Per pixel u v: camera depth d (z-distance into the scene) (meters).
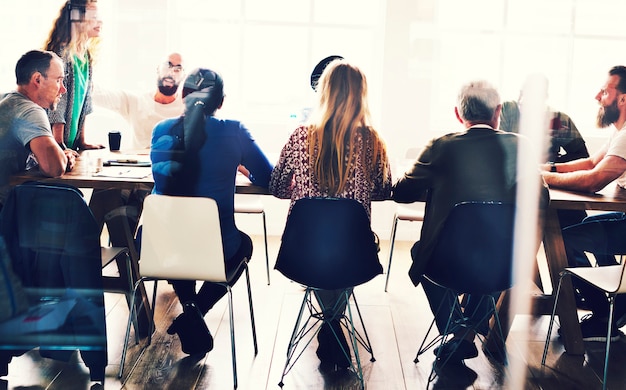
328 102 2.74
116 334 3.20
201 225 2.63
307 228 2.61
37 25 3.65
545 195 2.79
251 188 2.92
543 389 2.80
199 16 4.86
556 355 3.10
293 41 4.86
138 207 3.24
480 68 4.70
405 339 3.26
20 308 2.68
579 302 3.37
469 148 2.77
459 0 4.66
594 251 3.29
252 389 2.72
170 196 2.62
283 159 2.79
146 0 4.69
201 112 2.81
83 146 3.64
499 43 4.60
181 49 4.87
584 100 4.50
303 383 2.78
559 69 4.61
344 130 2.72
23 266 2.66
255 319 3.43
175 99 3.94
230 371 2.88
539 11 4.66
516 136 2.79
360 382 2.78
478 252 2.67
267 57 4.83
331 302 2.99
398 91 4.71
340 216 2.58
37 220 2.63
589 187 3.06
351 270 2.66
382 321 3.46
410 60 4.70
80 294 2.68
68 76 3.46
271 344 3.14
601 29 4.48
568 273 2.98
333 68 2.75
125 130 3.89
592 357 3.09
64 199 2.62
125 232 3.14
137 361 2.94
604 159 3.08
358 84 2.74
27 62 3.18
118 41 4.70
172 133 2.81
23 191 2.62
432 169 2.80
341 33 4.73
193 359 2.97
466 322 3.01
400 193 2.87
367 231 2.64
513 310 3.10
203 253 2.66
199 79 2.80
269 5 4.83
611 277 2.87
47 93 3.22
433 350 3.13
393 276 4.12
